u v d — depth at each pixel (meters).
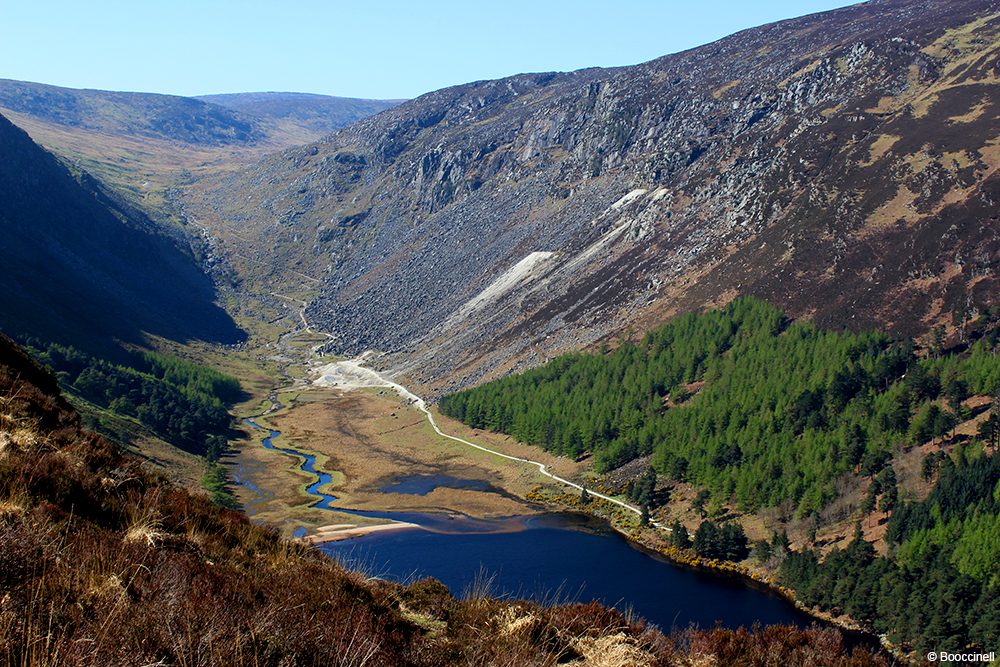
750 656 15.20
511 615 14.20
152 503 16.23
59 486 14.86
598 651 13.41
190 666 8.71
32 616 8.56
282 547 16.91
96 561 11.17
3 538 10.58
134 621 9.27
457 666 12.34
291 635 10.20
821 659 15.44
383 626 13.16
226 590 11.64
